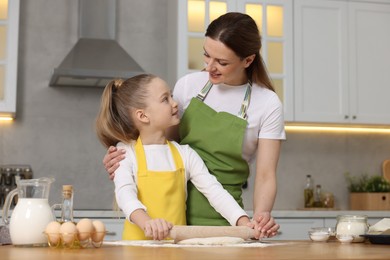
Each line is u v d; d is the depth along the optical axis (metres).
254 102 2.09
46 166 4.37
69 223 1.55
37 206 1.70
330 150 4.86
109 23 4.40
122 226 3.71
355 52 4.56
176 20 4.29
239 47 1.93
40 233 1.68
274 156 2.09
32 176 4.33
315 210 4.32
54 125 4.40
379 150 4.94
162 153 2.00
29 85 4.38
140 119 1.99
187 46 4.25
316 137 4.85
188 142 2.12
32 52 4.41
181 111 2.17
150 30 4.64
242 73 2.09
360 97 4.55
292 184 4.77
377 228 1.95
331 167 4.85
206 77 2.16
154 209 1.92
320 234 1.93
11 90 4.05
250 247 1.56
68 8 4.48
